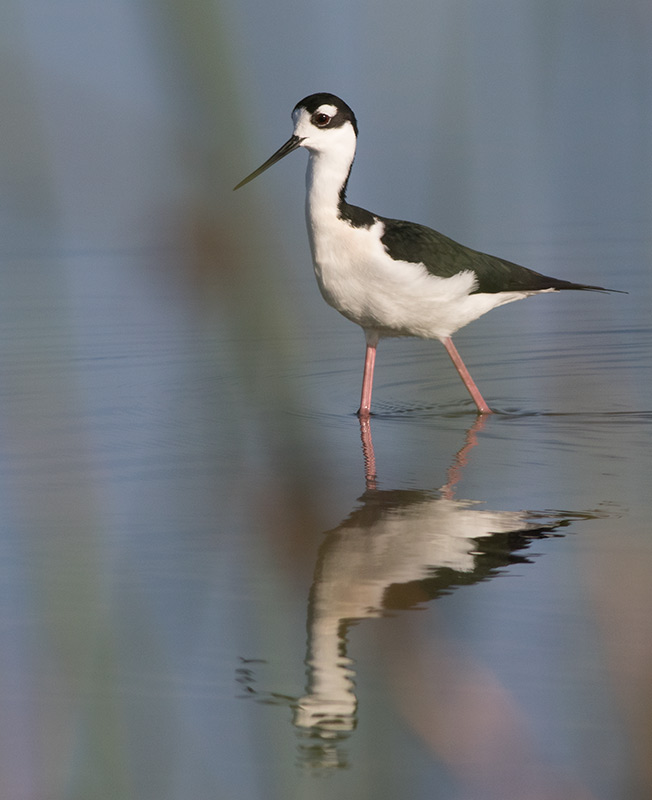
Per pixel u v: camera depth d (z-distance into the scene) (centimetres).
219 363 322
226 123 236
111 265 1552
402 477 887
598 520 767
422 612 595
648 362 1343
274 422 322
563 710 473
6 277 1523
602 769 412
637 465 924
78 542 720
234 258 229
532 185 577
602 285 1581
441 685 449
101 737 340
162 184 232
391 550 700
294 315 279
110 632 387
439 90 368
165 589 629
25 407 1100
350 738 444
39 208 261
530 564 676
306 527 303
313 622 577
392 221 1109
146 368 1248
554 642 553
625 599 524
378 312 1110
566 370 1310
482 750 401
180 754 444
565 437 1030
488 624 578
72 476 884
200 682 515
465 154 372
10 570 670
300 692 502
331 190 1081
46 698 484
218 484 846
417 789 384
